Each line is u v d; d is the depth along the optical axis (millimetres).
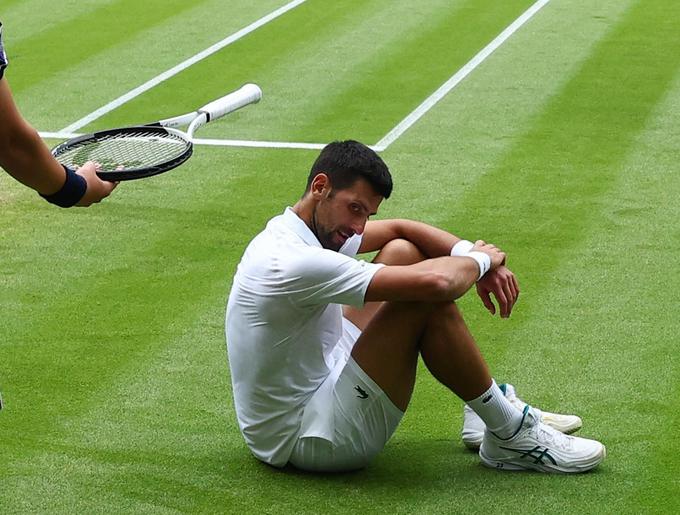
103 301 10641
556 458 7547
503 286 7578
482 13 22203
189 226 12539
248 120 16266
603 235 12156
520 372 9219
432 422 8438
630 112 16422
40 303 10594
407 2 23031
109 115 16703
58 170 4957
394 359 7105
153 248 11930
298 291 6898
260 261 7047
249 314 7133
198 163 14570
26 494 7406
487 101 17031
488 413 7379
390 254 7895
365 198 6965
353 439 7266
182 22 21688
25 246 12008
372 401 7168
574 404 8672
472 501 7262
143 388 8961
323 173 6996
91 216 12828
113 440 8133
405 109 16703
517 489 7406
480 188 13594
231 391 8914
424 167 14336
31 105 17125
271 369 7184
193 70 18812
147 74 18641
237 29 21188
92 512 7195
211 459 7824
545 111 16516
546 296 10664
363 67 18812
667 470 7656
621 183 13703
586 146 15055
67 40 20547
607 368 9250
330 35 20703
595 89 17516
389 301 6996
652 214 12719
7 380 9094
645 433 8188
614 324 10062
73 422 8406
